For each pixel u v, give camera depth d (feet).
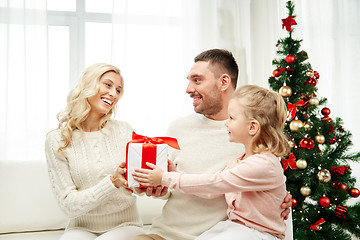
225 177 3.78
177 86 7.95
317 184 6.34
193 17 8.14
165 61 7.89
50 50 7.83
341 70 9.09
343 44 9.23
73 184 4.83
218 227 4.06
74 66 7.97
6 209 6.15
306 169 6.35
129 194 4.97
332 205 6.49
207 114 4.81
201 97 4.73
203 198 4.43
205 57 4.81
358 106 9.26
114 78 5.07
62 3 7.91
